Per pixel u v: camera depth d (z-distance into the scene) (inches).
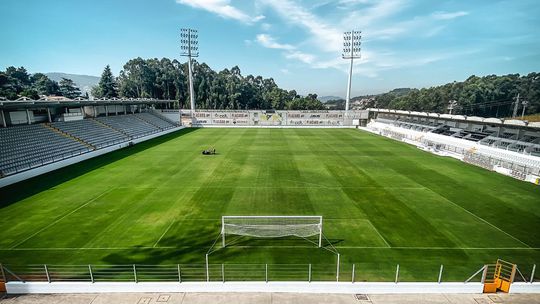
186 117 2704.2
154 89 3939.5
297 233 565.3
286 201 745.0
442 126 1836.9
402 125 2201.0
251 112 2669.8
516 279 435.8
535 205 723.4
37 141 1205.1
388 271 457.4
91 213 662.5
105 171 1016.9
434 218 646.5
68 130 1433.3
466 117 1545.3
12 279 427.8
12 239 545.3
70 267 461.1
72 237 553.3
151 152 1363.2
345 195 789.2
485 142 1416.1
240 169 1050.7
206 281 423.2
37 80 3718.0
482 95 4069.9
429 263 478.9
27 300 382.0
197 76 4205.2
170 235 563.8
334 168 1074.7
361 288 396.2
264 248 520.7
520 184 894.4
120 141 1576.0
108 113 2064.5
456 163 1173.7
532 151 1180.5
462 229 595.8
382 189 839.7
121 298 384.5
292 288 397.4
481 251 515.8
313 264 474.6
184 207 701.3
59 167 1062.4
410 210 689.6
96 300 380.5
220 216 652.1
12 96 2458.2
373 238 557.6
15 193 791.7
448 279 436.8
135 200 743.1
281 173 1000.2
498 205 722.8
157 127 2190.0
